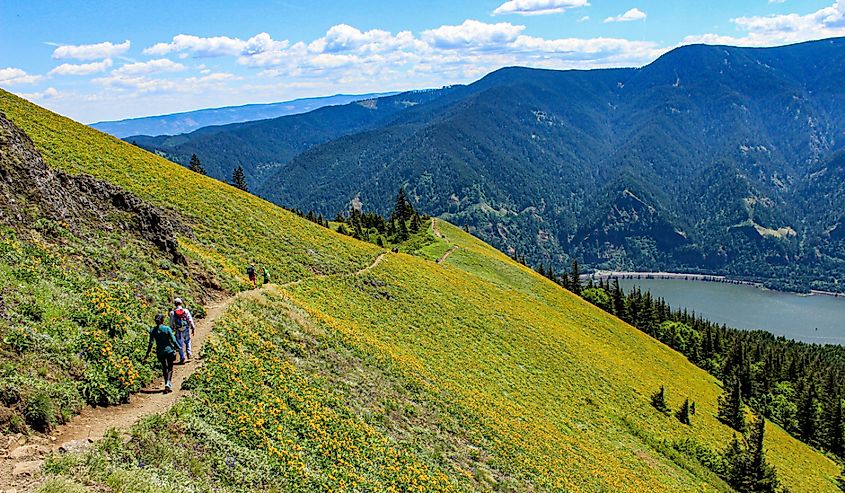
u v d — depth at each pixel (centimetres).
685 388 8262
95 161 4969
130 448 1311
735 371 11588
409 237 13800
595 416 4969
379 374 3072
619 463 4059
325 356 2894
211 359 2044
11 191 2314
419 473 2158
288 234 5706
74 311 1811
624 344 9062
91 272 2222
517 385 4606
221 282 3228
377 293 5112
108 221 2873
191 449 1443
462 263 10150
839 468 8444
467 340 5072
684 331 14088
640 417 5616
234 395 1864
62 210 2548
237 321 2653
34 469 1124
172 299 2511
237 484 1416
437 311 5456
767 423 9200
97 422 1426
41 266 1952
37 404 1316
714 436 6494
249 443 1647
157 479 1235
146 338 1966
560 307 9494
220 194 5931
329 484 1681
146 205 3180
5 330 1496
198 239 4266
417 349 4194
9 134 2566
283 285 4169
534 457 3125
